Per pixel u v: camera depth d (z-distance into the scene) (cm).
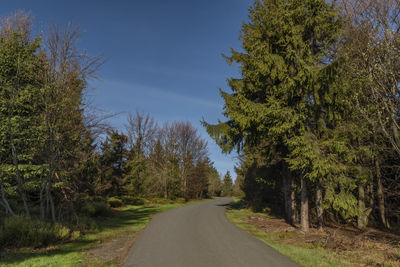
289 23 1201
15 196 1233
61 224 1047
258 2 1584
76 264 630
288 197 1628
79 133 1233
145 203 3275
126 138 3388
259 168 1973
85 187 1642
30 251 757
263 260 679
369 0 1041
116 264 644
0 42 1112
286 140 1162
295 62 1202
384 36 880
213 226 1382
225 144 1814
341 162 1177
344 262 672
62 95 1143
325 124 1274
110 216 1830
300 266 624
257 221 1719
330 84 1083
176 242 932
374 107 895
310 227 1445
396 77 865
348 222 1619
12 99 1054
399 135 823
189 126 4753
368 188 1630
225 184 9806
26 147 1133
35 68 1131
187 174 4672
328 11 1228
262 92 1477
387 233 1289
